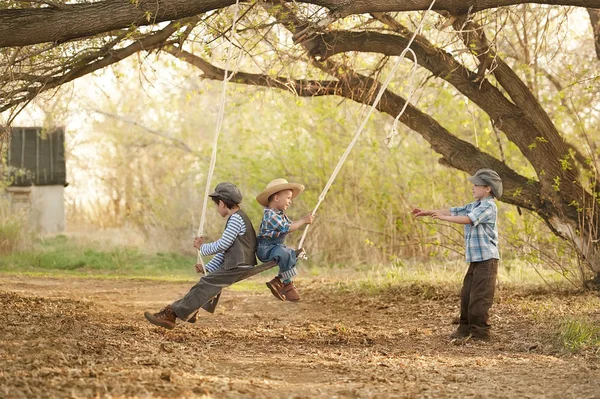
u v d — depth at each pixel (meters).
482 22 16.67
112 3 12.09
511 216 18.33
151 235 34.22
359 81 17.89
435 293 17.36
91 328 11.88
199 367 9.13
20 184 41.25
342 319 14.70
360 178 28.70
